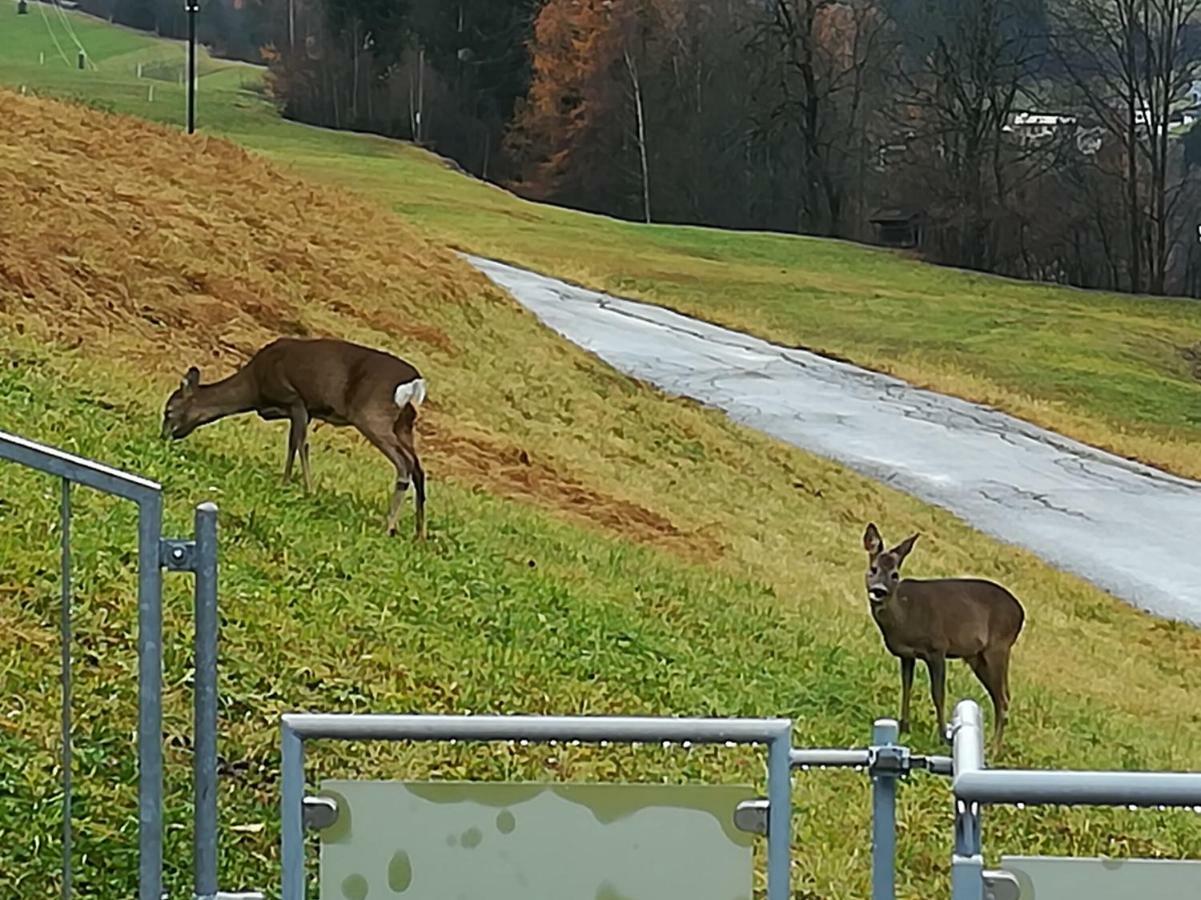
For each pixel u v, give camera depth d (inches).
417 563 451.8
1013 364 1411.2
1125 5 2353.6
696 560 642.2
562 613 446.9
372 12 2896.2
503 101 2837.1
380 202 1787.6
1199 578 847.7
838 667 490.6
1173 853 360.2
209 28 3673.7
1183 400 1385.3
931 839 332.5
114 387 569.3
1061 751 465.4
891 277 1926.7
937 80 2495.1
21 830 239.6
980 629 438.9
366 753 300.0
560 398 925.8
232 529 421.1
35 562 337.7
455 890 163.0
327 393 496.7
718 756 337.1
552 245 1691.7
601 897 162.4
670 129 2664.9
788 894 161.8
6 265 708.0
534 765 310.8
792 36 2596.0
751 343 1328.7
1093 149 2429.9
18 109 1031.0
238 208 1007.0
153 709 168.2
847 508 876.0
